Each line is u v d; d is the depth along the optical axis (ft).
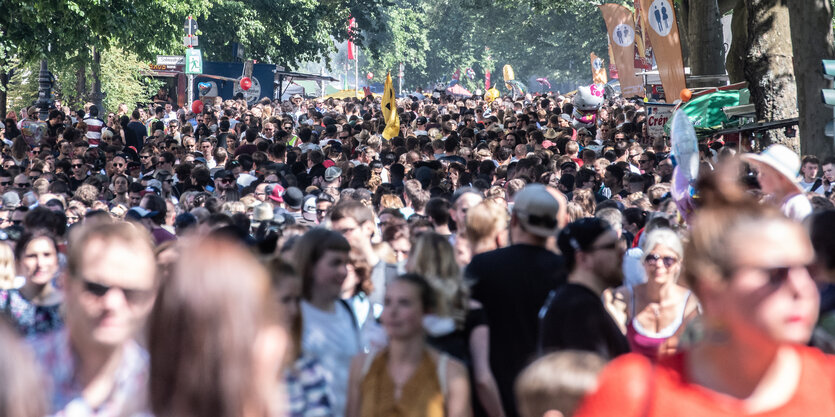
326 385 28.94
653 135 175.11
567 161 120.16
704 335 21.06
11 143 185.06
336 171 108.78
